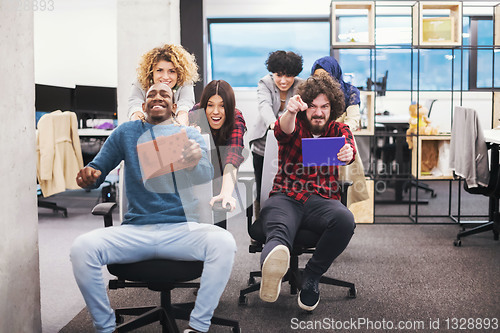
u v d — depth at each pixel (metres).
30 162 2.54
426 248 4.41
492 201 4.80
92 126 7.24
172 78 3.28
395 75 7.79
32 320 2.56
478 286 3.44
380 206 6.29
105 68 8.27
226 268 2.38
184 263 2.43
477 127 4.47
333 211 2.89
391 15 7.70
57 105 6.93
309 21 8.48
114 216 5.69
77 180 2.55
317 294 2.97
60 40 8.23
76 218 5.66
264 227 2.92
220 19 8.55
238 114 2.95
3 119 2.31
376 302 3.18
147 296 3.35
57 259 4.20
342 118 4.02
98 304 2.38
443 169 5.56
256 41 8.75
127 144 2.51
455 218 5.60
